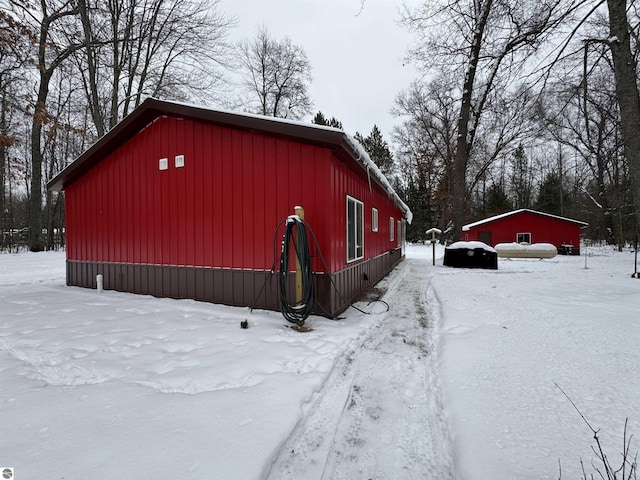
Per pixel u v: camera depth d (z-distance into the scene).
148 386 2.85
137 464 1.81
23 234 30.72
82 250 7.77
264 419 2.27
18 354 3.65
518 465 1.77
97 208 7.44
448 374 2.98
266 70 26.66
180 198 6.21
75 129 10.84
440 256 18.67
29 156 23.42
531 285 7.73
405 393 2.91
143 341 4.00
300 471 1.96
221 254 5.79
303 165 5.12
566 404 2.40
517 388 2.66
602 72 10.38
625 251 19.75
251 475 1.75
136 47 15.77
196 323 4.75
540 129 14.11
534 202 37.59
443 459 2.08
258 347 3.74
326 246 5.01
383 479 1.93
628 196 21.89
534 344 3.69
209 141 5.87
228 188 5.71
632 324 4.38
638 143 7.58
